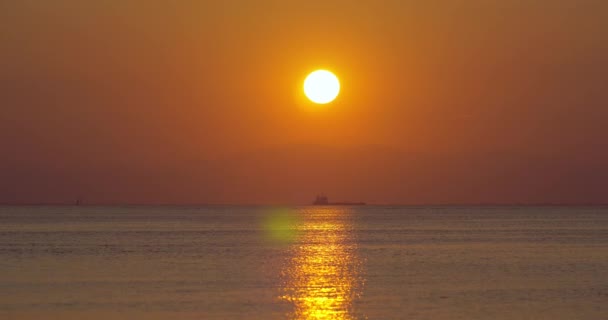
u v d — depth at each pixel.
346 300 157.12
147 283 184.50
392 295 164.12
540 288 175.38
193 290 171.50
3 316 139.88
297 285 181.12
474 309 146.62
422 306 149.75
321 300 156.88
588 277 198.25
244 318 137.12
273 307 148.25
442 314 141.12
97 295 163.88
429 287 177.50
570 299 158.75
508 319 136.25
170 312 143.12
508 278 195.88
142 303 153.12
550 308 147.75
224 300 156.75
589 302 155.00
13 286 178.62
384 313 142.12
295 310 145.00
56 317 139.00
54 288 175.00
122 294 165.12
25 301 155.62
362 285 181.38
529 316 139.25
